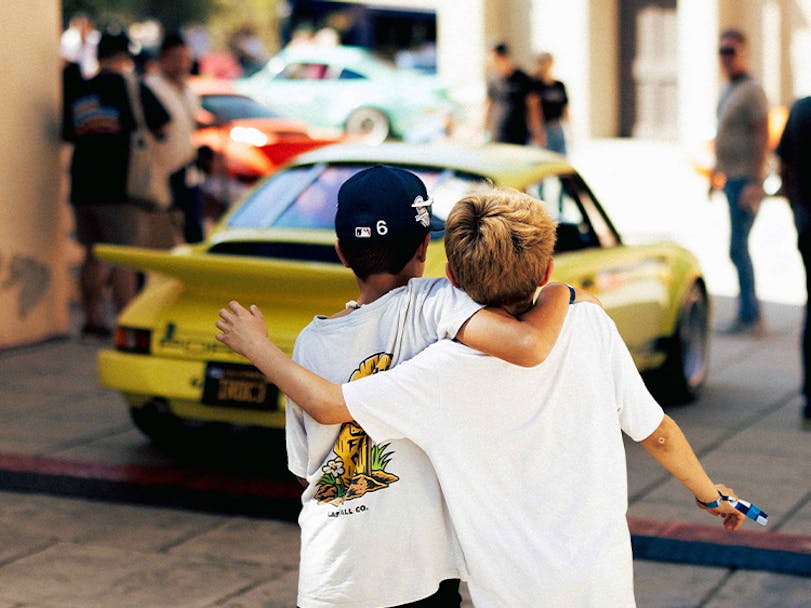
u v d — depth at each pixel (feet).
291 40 108.37
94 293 30.17
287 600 14.80
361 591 8.19
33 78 29.27
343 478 8.29
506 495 8.02
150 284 20.29
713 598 14.66
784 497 18.25
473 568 8.02
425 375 8.01
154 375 18.79
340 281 16.97
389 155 21.15
